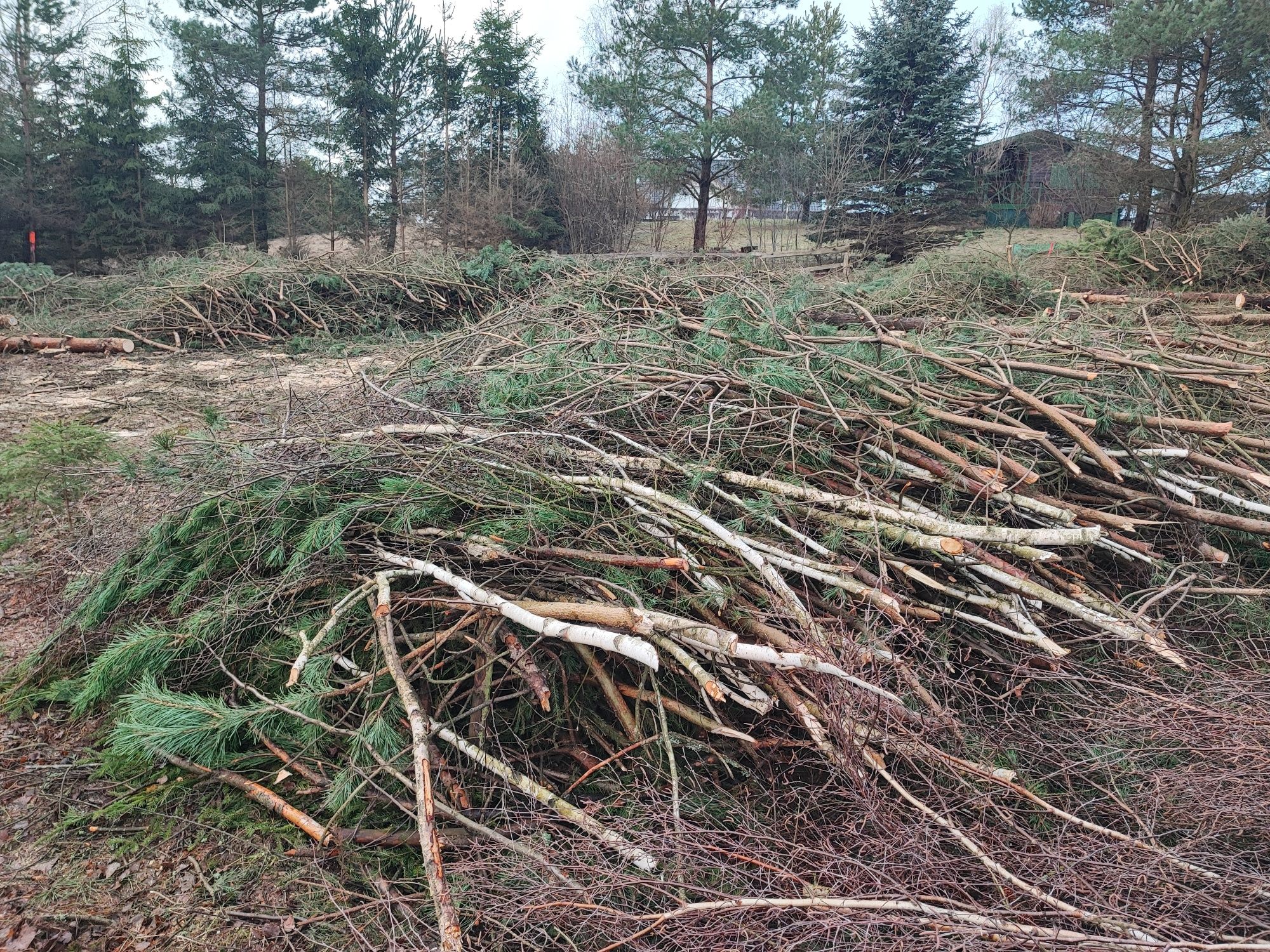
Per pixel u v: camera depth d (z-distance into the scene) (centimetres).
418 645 261
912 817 205
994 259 732
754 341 412
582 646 254
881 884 184
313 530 278
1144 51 1505
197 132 2564
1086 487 346
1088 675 255
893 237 2028
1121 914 176
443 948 169
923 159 2048
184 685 272
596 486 299
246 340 1023
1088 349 392
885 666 242
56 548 400
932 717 227
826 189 2081
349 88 2616
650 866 195
